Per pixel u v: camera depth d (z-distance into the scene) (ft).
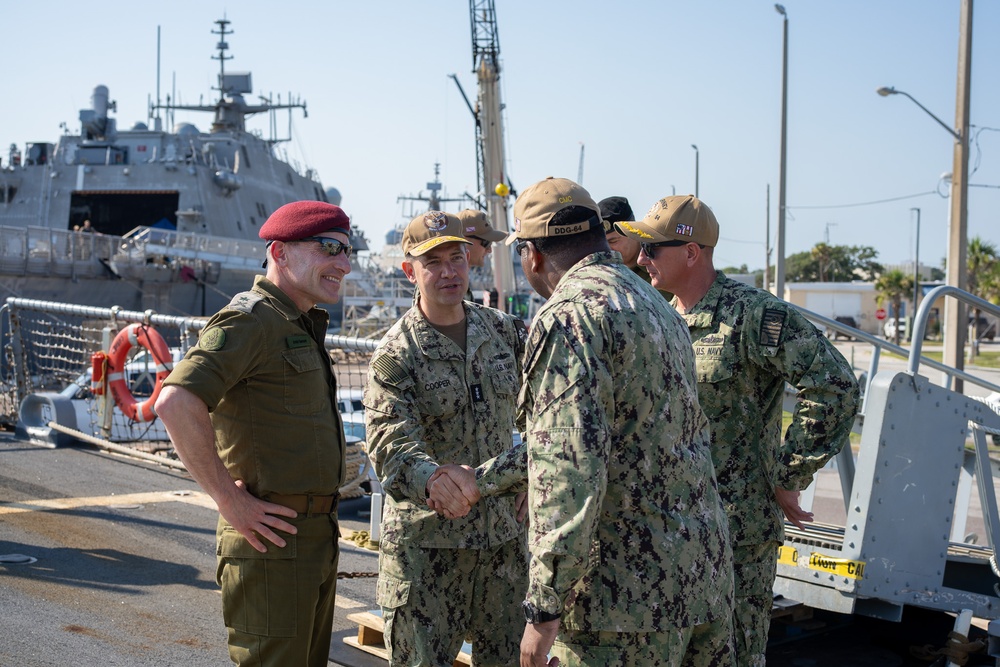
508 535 11.79
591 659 8.77
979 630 16.26
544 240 9.43
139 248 94.68
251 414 10.51
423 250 11.84
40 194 108.06
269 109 132.67
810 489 17.48
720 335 12.06
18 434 34.73
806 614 16.47
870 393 13.89
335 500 11.07
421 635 11.55
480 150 103.65
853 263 310.65
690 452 9.09
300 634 10.55
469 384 12.14
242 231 115.85
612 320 8.67
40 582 18.35
